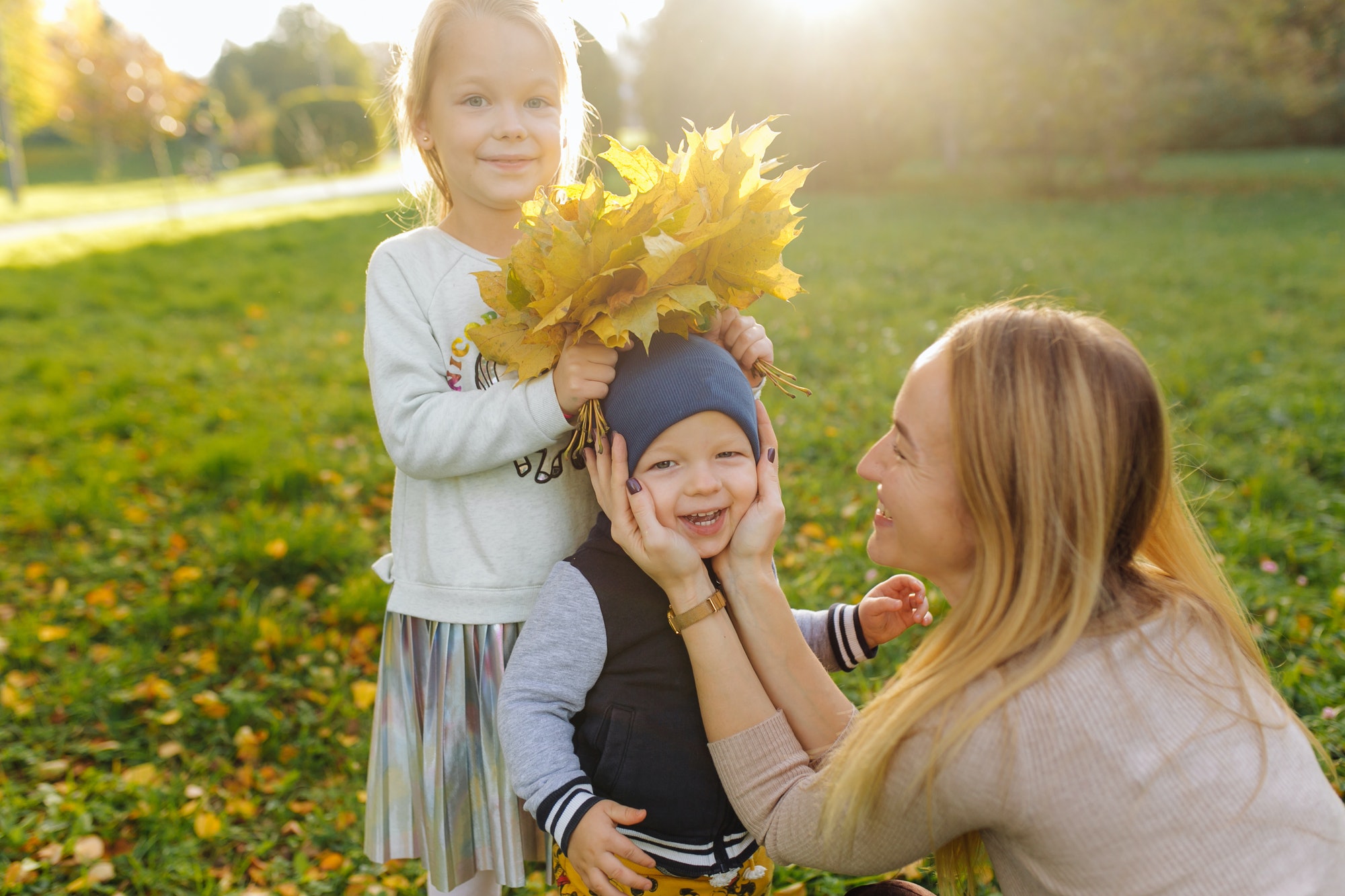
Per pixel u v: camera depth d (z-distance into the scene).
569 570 1.45
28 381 6.19
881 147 19.28
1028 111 16.03
